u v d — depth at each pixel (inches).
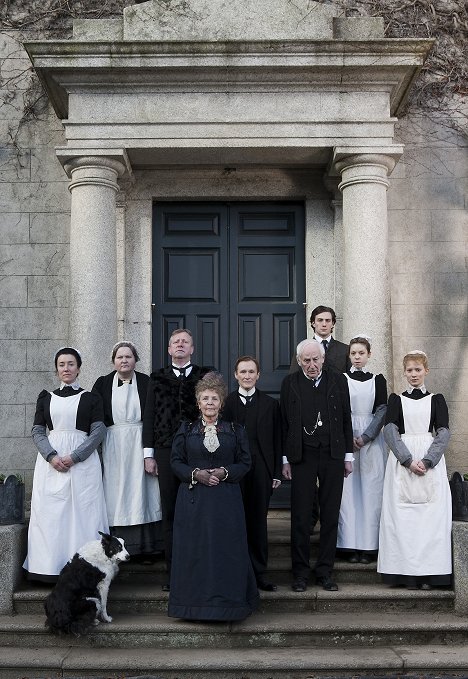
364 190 275.7
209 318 313.7
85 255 273.1
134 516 223.9
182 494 205.8
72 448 221.6
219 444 206.8
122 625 202.7
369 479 235.5
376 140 274.2
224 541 201.3
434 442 222.7
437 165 316.5
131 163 297.4
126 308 306.5
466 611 214.7
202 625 203.2
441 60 318.3
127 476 226.4
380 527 227.6
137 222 309.3
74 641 203.3
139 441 227.8
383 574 224.1
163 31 277.4
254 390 225.3
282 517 291.1
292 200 316.8
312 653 197.3
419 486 221.0
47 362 309.6
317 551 243.0
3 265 312.5
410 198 315.6
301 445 221.6
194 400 222.2
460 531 218.2
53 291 311.9
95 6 318.3
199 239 315.9
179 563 202.8
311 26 276.8
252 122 274.4
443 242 314.3
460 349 311.3
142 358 304.8
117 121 274.1
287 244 315.9
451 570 220.1
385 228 276.8
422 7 319.0
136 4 289.6
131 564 232.2
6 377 309.3
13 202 314.3
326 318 249.8
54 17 318.0
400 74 272.4
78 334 270.5
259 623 205.6
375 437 236.8
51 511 217.2
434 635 206.1
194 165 303.1
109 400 231.0
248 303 314.5
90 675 189.5
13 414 308.3
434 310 312.3
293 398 224.2
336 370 247.4
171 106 275.0
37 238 313.3
